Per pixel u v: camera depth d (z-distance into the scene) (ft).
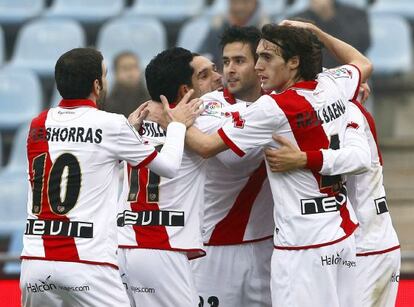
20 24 135.74
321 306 58.34
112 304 56.80
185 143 59.47
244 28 62.75
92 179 57.21
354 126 61.41
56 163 57.47
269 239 65.87
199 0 135.33
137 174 61.05
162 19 133.49
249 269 65.57
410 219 106.42
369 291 65.26
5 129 126.21
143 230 59.82
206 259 65.67
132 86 105.19
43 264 56.39
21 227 114.32
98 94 59.26
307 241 58.34
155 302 59.77
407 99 122.62
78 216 56.75
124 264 60.49
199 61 62.13
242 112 58.80
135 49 131.64
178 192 60.03
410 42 128.67
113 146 57.41
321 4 112.78
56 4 137.59
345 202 60.34
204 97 63.21
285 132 58.44
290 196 58.80
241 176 63.67
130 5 136.87
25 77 129.70
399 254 66.69
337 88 61.00
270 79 59.26
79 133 57.57
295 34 58.75
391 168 114.62
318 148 59.00
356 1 129.90
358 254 65.10
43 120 58.85
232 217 65.10
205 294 65.87
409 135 120.47
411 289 78.79
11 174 118.21
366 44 113.70
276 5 129.80
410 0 133.08
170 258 59.57
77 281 56.18
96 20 135.13
